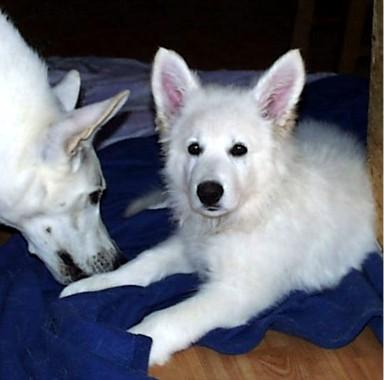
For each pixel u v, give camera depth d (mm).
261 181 1242
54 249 1267
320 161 1353
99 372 1086
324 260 1329
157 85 1258
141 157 1630
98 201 1273
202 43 2529
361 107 1748
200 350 1236
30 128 1157
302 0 2232
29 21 2645
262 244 1275
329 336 1233
